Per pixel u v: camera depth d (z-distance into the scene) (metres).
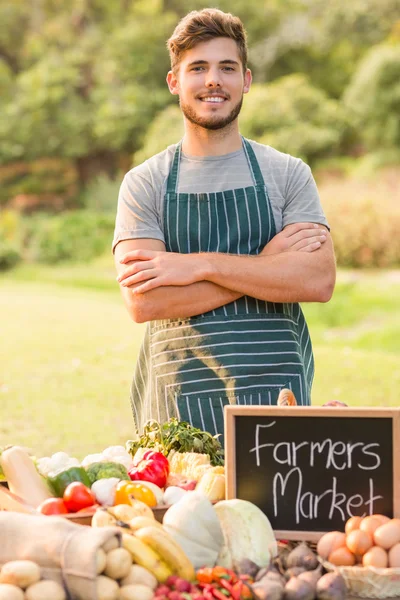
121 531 2.07
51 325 12.56
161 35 24.75
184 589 2.02
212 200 3.04
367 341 12.08
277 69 25.64
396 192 18.42
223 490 2.43
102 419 8.09
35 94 23.91
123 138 23.94
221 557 2.20
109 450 2.69
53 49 24.97
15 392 8.90
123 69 24.58
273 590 2.03
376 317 13.55
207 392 2.96
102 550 2.02
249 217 3.05
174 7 26.05
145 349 3.17
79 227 20.53
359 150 22.88
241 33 2.99
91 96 24.52
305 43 24.98
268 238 3.09
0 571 2.07
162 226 3.09
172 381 3.00
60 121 24.00
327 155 22.38
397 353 11.40
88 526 2.21
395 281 15.03
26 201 23.91
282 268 2.98
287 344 3.02
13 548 2.09
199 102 2.97
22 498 2.39
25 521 2.12
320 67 25.61
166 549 2.07
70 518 2.25
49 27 25.28
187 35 2.94
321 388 8.86
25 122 23.95
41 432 7.63
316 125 22.36
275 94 22.11
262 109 21.84
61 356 10.58
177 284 2.96
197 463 2.62
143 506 2.28
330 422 2.33
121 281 3.06
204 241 3.05
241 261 2.97
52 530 2.07
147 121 23.98
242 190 3.05
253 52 25.06
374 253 16.33
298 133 21.64
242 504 2.27
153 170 3.12
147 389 3.14
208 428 2.97
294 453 2.34
